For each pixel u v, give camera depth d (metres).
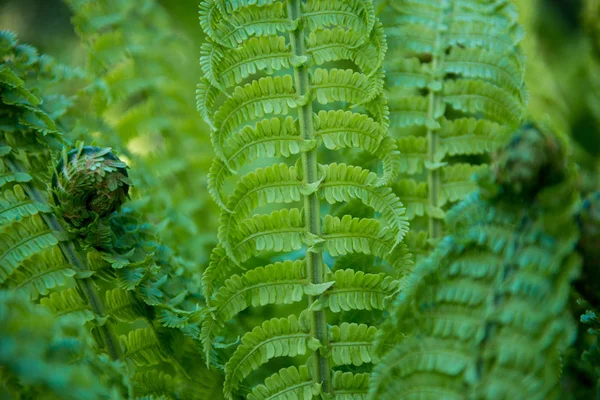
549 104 0.73
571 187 0.45
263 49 0.50
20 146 0.52
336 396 0.50
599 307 0.47
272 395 0.50
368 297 0.50
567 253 0.44
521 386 0.44
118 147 0.60
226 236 0.49
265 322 0.50
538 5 0.85
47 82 0.55
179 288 0.53
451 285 0.46
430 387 0.45
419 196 0.55
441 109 0.55
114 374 0.45
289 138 0.50
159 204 0.62
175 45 0.71
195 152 0.69
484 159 0.60
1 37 0.55
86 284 0.50
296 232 0.50
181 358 0.53
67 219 0.50
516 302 0.45
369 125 0.50
